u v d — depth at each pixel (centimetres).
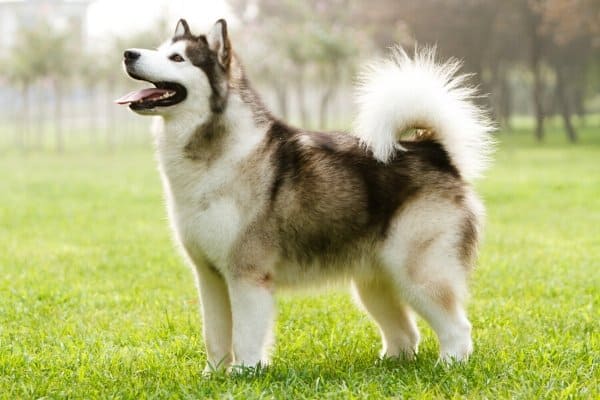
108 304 727
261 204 468
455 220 486
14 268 911
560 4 3366
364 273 499
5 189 1945
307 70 4459
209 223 467
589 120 6662
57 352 546
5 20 6134
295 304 706
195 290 791
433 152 503
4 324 651
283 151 478
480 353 516
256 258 470
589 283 786
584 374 466
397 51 624
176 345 567
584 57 4469
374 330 621
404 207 484
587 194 1631
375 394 437
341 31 3838
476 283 794
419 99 490
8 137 5306
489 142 524
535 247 1026
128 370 503
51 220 1362
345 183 481
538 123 4162
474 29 3988
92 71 4300
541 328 609
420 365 502
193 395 439
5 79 4250
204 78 464
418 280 479
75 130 6316
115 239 1138
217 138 467
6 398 451
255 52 4212
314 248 485
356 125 509
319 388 450
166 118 474
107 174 2425
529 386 445
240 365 473
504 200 1587
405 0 4072
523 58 4672
